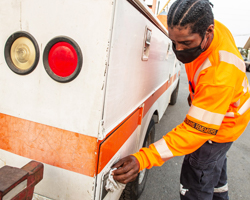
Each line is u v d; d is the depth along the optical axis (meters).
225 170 1.78
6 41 0.92
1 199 0.68
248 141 3.94
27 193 0.81
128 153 1.42
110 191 1.19
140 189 2.07
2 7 0.90
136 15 1.07
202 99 1.06
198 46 1.04
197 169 1.47
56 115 0.94
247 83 1.34
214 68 1.06
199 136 1.06
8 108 1.02
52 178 1.02
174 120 4.61
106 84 0.86
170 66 3.03
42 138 0.99
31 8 0.86
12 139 1.05
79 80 0.86
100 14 0.79
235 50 1.13
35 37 0.88
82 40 0.82
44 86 0.92
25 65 0.92
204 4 0.96
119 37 0.89
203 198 1.54
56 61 0.86
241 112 1.33
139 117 1.56
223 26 1.25
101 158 0.94
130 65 1.12
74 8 0.80
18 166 1.09
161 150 1.11
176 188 2.45
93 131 0.89
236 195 2.44
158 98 2.32
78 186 0.97
